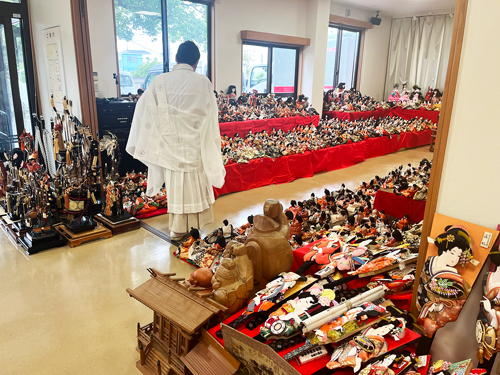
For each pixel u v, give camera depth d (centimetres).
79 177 360
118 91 606
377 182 464
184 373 162
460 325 150
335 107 988
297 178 638
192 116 331
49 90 458
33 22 462
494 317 125
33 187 342
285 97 946
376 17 1098
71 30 373
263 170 581
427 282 143
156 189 361
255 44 835
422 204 355
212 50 748
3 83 477
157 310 167
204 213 367
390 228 319
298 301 162
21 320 239
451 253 137
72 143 364
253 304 170
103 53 580
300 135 709
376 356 137
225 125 659
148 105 332
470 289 134
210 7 725
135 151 342
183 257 322
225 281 176
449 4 1009
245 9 779
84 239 354
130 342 221
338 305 158
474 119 133
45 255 333
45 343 219
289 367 129
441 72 1153
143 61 653
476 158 134
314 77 922
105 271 304
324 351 144
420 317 148
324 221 342
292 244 292
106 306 256
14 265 313
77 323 237
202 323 154
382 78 1248
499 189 130
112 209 387
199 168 348
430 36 1149
